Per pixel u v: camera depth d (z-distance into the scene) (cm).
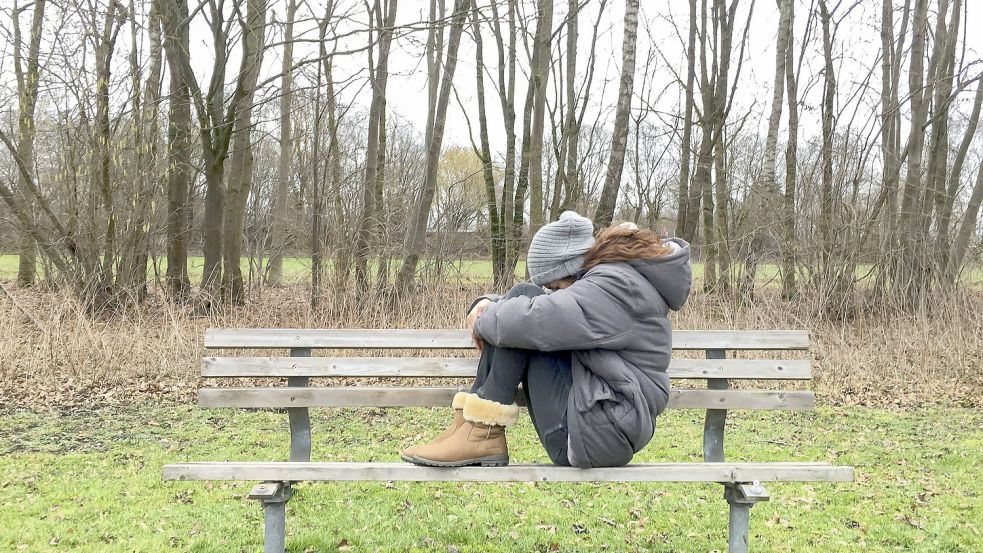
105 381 735
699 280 1125
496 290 967
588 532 356
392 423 616
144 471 457
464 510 384
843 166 1112
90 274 1017
